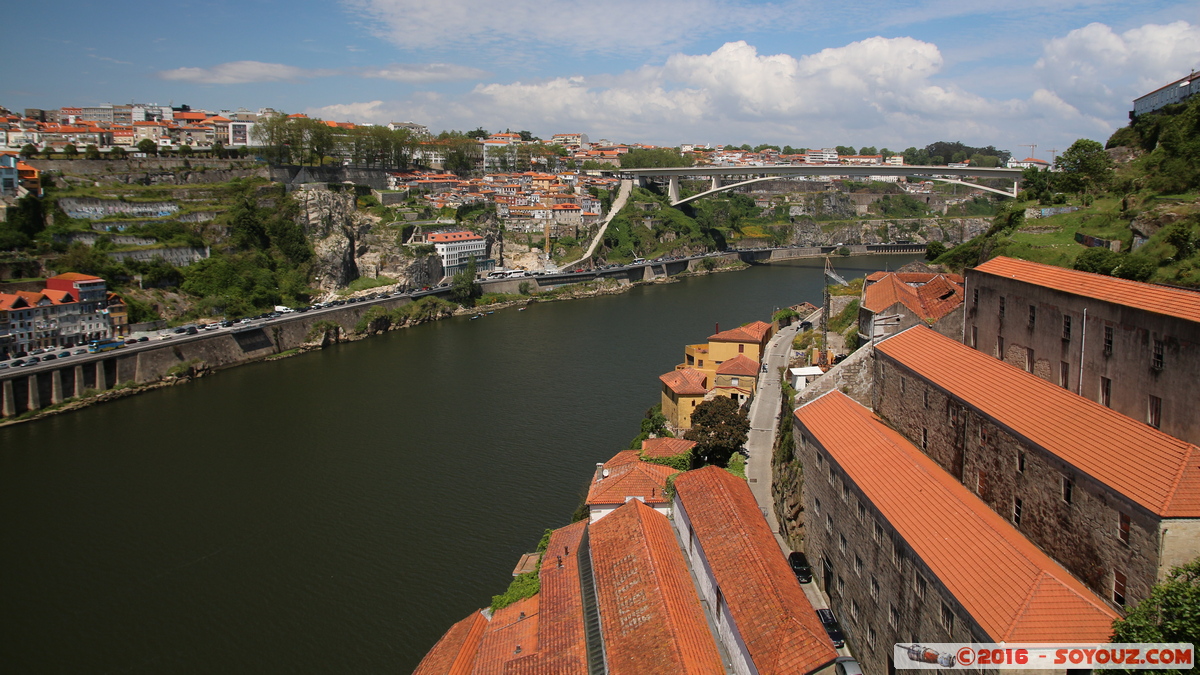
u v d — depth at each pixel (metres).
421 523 94.50
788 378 106.69
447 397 148.00
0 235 190.75
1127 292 50.47
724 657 55.69
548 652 56.75
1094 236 106.50
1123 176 136.50
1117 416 45.69
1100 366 51.19
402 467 112.19
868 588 54.09
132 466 117.06
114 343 175.12
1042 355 58.56
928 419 63.25
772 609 50.81
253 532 94.25
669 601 55.44
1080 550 43.25
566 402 141.50
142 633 75.50
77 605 80.44
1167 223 93.25
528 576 73.56
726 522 62.19
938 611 43.41
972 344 70.56
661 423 109.56
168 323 197.12
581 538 73.75
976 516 46.50
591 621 58.78
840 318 122.94
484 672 59.25
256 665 70.44
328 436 127.06
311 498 102.81
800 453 71.81
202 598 80.94
